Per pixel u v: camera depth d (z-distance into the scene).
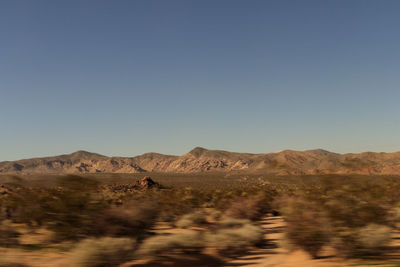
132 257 11.20
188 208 28.41
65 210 13.77
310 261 11.66
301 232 12.20
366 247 11.45
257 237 15.25
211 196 36.03
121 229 14.62
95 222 14.09
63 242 13.52
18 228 15.30
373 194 12.64
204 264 12.40
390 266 9.88
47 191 15.45
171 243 12.75
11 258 11.12
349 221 12.04
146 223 16.83
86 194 14.42
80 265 10.17
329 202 12.39
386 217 12.79
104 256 10.40
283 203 22.05
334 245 11.66
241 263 12.75
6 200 16.17
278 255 13.38
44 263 10.87
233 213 25.17
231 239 14.38
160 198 28.75
